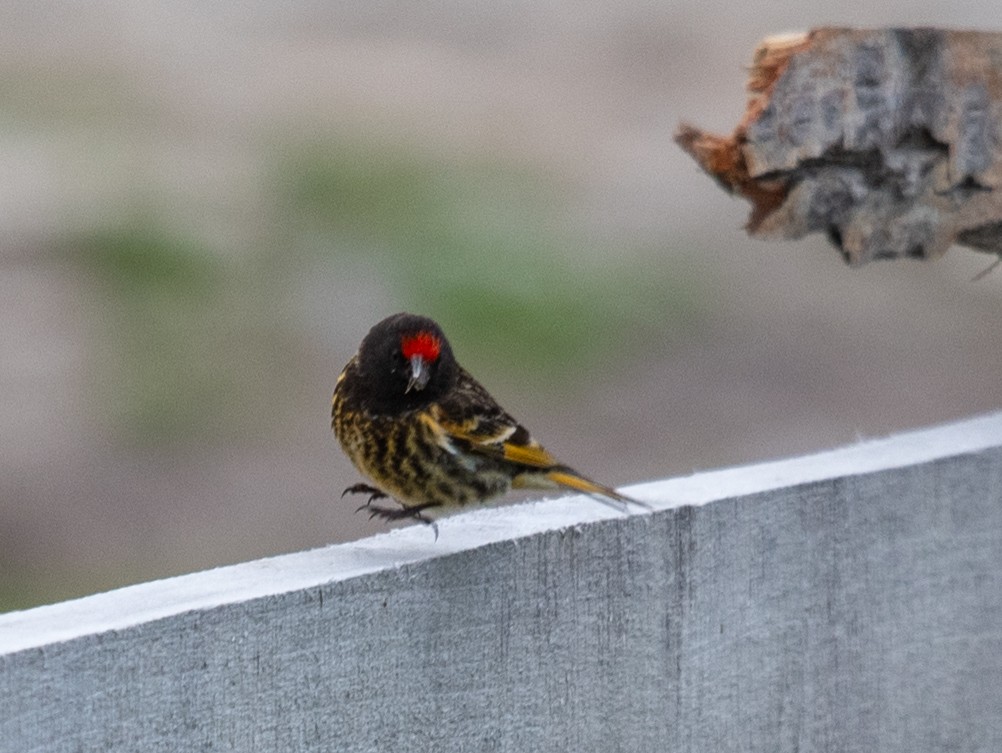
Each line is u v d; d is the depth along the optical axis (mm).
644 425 15328
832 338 17500
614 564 5570
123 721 4570
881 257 6461
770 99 5969
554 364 16516
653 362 16656
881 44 6027
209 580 4953
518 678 5395
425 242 18312
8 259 17781
